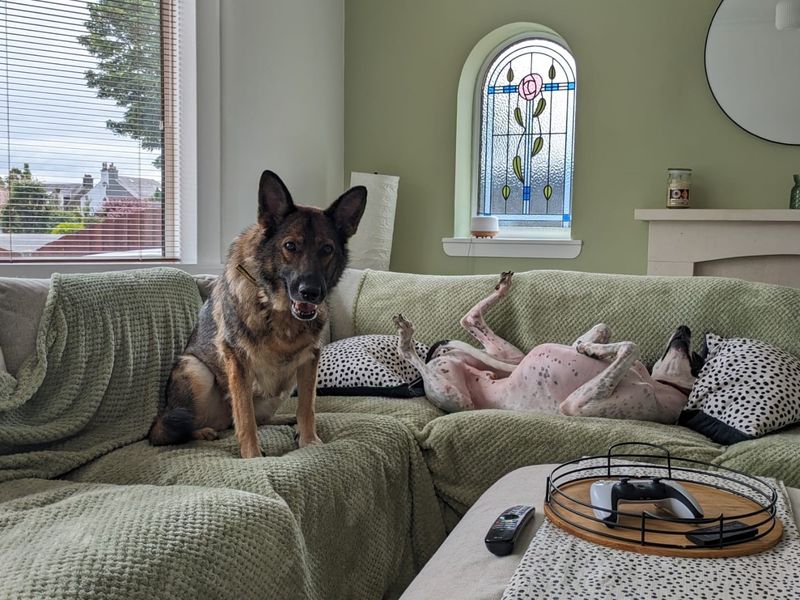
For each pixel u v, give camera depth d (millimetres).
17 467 1831
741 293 2670
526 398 2520
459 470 2283
